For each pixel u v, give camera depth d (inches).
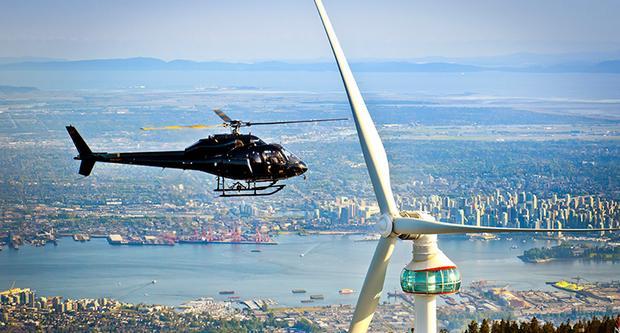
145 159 6161.4
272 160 5841.5
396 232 5137.8
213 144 5949.8
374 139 5364.2
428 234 5123.0
